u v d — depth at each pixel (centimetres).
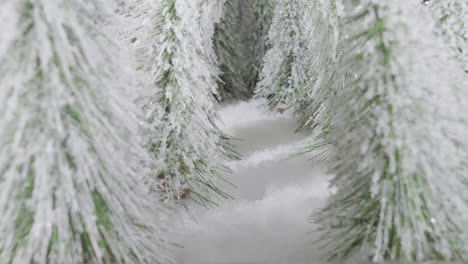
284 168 530
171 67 409
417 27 222
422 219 214
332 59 503
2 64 186
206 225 371
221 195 437
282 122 834
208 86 473
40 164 196
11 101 183
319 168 510
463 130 227
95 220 215
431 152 217
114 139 226
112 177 226
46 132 197
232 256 307
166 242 280
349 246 246
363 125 234
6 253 198
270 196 435
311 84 690
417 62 220
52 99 195
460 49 356
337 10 475
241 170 537
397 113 220
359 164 236
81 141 207
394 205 225
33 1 187
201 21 530
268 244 326
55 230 204
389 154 220
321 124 571
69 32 202
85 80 207
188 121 421
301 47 815
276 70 877
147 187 270
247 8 1381
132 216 243
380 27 225
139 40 408
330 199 273
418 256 213
